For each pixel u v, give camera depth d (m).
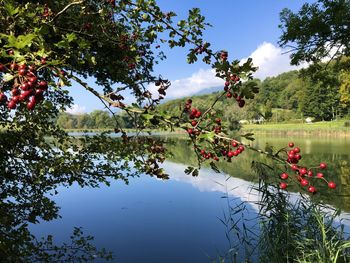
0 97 1.49
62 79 1.70
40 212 6.08
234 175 14.40
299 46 9.87
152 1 3.15
